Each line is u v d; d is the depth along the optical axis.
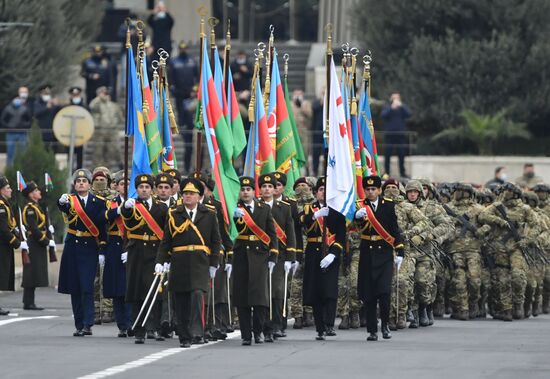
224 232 68.38
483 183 132.38
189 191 63.72
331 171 68.38
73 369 55.00
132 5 168.38
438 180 131.00
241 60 128.88
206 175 71.44
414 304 76.38
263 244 65.50
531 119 141.50
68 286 68.75
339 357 59.88
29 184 86.12
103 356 59.50
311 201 74.88
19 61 135.00
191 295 63.41
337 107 69.88
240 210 65.19
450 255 83.75
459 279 82.75
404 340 68.12
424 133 143.00
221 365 56.56
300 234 71.56
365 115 79.94
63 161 121.56
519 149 140.00
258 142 76.88
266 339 66.44
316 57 158.00
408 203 76.94
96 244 68.88
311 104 130.88
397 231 68.31
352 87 75.62
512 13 141.25
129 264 66.44
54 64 138.62
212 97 72.88
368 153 80.06
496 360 59.19
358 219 67.88
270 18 169.12
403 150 128.00
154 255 66.31
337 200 67.69
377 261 67.88
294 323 76.06
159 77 77.81
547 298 92.38
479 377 53.47
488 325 78.94
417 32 143.50
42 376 52.91
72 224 68.75
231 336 69.62
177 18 170.00
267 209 65.81
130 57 73.94
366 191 68.56
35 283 85.19
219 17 170.38
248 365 56.66
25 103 123.06
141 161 73.44
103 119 123.19
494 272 84.88
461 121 139.12
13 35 134.88
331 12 166.12
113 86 135.62
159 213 66.44
